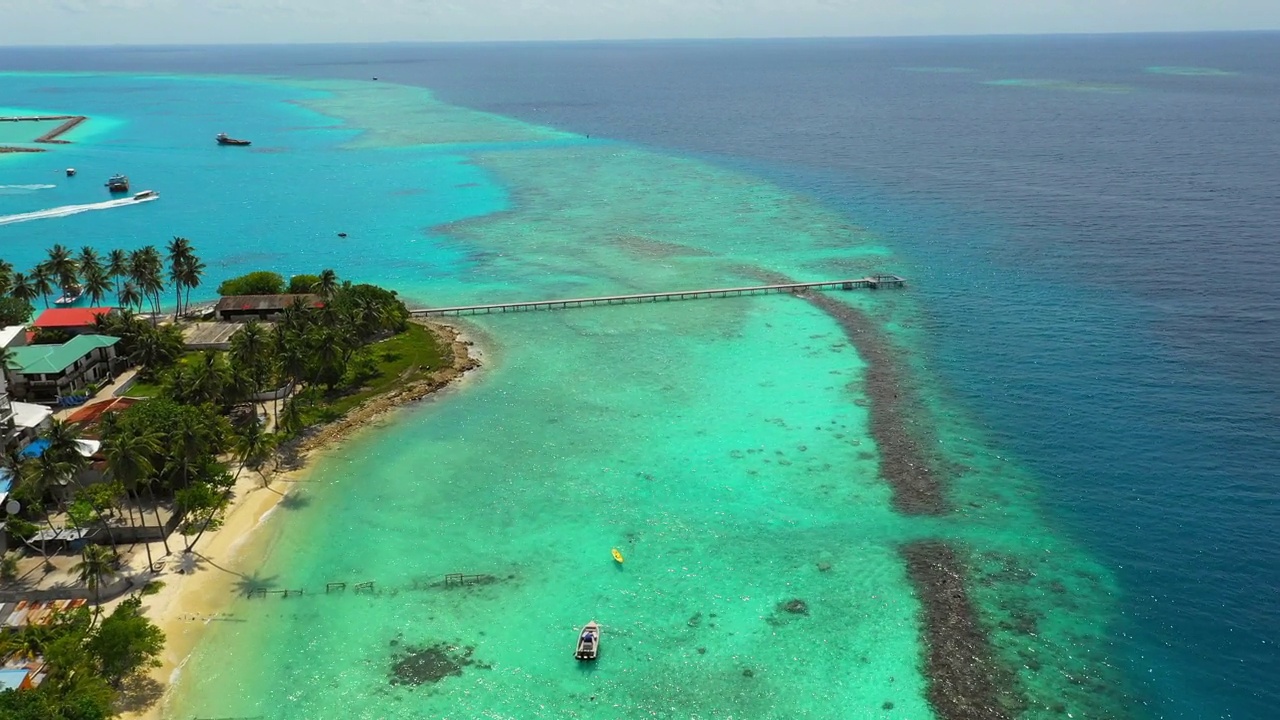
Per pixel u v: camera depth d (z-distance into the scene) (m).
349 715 59.75
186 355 117.19
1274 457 90.38
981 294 143.62
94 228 191.50
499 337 128.00
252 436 86.19
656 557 76.88
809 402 106.12
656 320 134.25
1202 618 68.50
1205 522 80.25
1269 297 135.62
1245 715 59.53
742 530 80.69
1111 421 99.25
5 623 65.44
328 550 77.50
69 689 57.00
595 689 62.19
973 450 94.12
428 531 80.62
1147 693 61.50
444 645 66.38
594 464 92.25
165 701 60.41
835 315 135.75
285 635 67.12
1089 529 79.88
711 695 61.59
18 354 102.31
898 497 85.62
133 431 79.19
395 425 100.56
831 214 199.88
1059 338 123.81
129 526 77.19
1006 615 69.19
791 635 67.31
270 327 125.44
